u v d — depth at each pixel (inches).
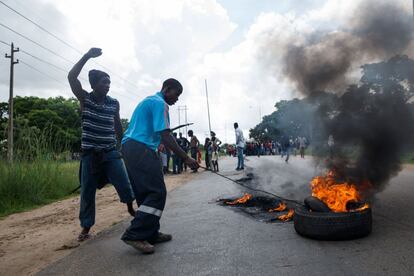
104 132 192.1
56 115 2513.5
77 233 218.8
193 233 191.9
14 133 412.5
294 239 167.2
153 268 143.2
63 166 434.9
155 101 165.9
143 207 162.1
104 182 201.6
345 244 155.2
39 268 157.8
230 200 285.0
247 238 174.4
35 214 305.6
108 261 156.7
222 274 131.1
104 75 189.0
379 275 120.9
